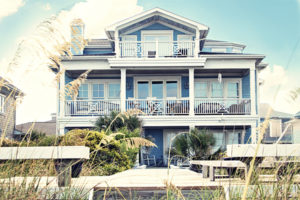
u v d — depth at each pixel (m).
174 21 17.25
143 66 15.66
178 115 15.56
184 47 16.97
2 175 2.74
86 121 14.91
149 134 16.94
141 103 16.03
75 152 3.58
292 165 2.93
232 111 15.91
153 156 16.75
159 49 17.31
